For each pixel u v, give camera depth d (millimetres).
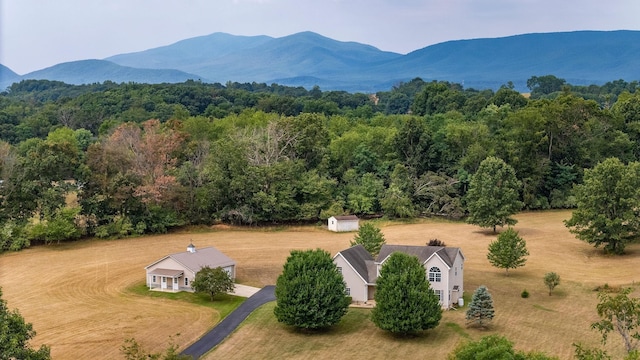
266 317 60188
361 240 77250
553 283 67438
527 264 82375
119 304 65438
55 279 75688
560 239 98188
